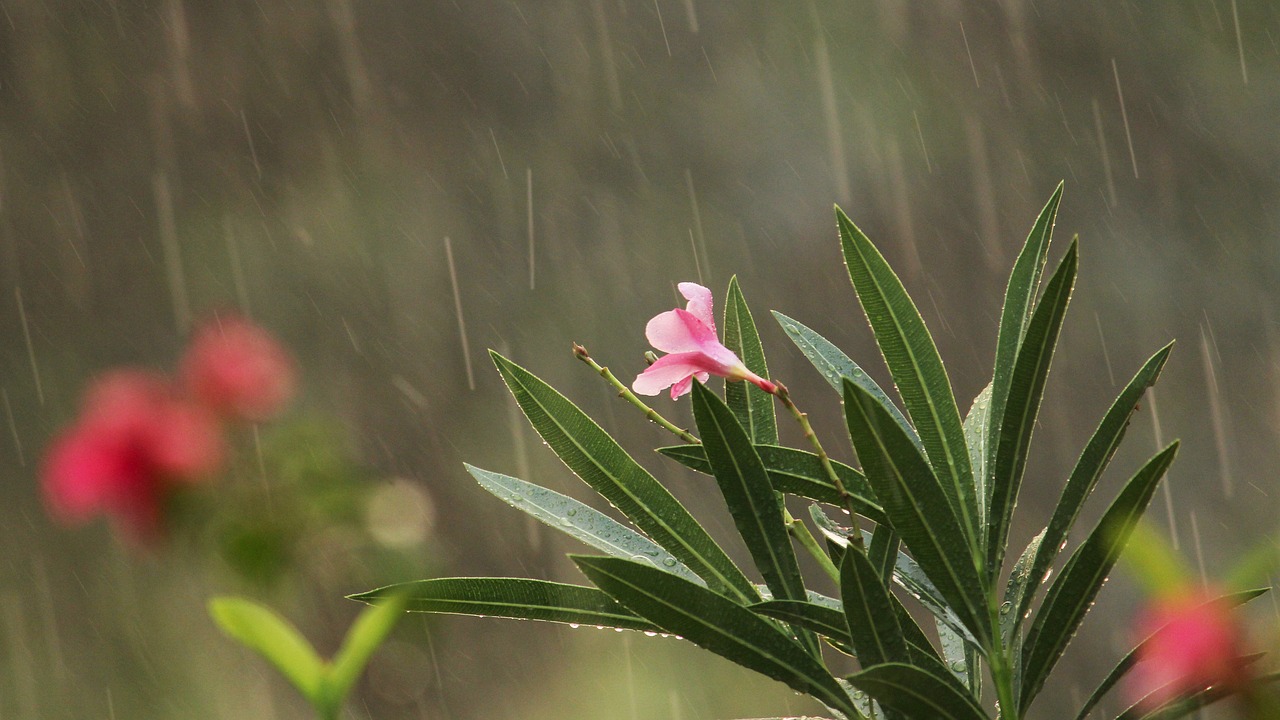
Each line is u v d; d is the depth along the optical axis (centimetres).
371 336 1392
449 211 1463
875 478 107
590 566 110
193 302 1370
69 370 1338
